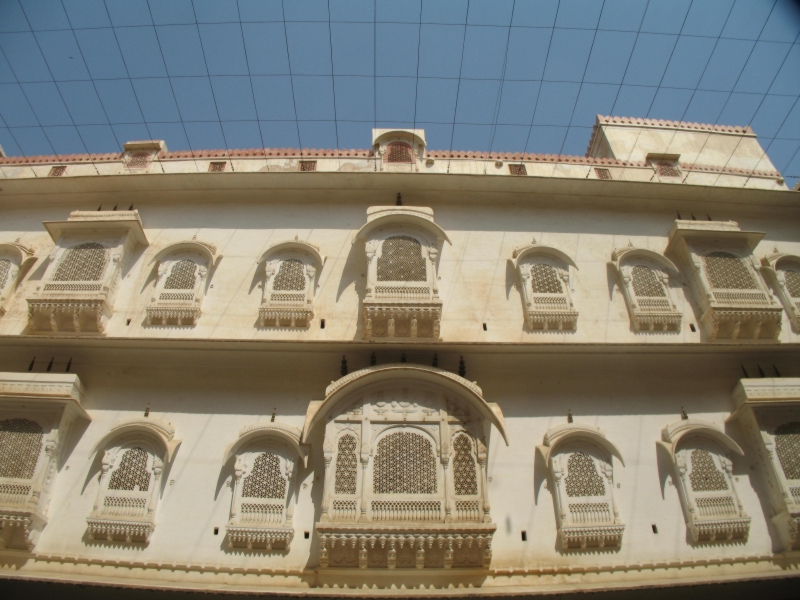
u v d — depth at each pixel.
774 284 13.86
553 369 12.17
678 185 14.62
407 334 12.02
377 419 10.57
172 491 10.39
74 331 12.16
